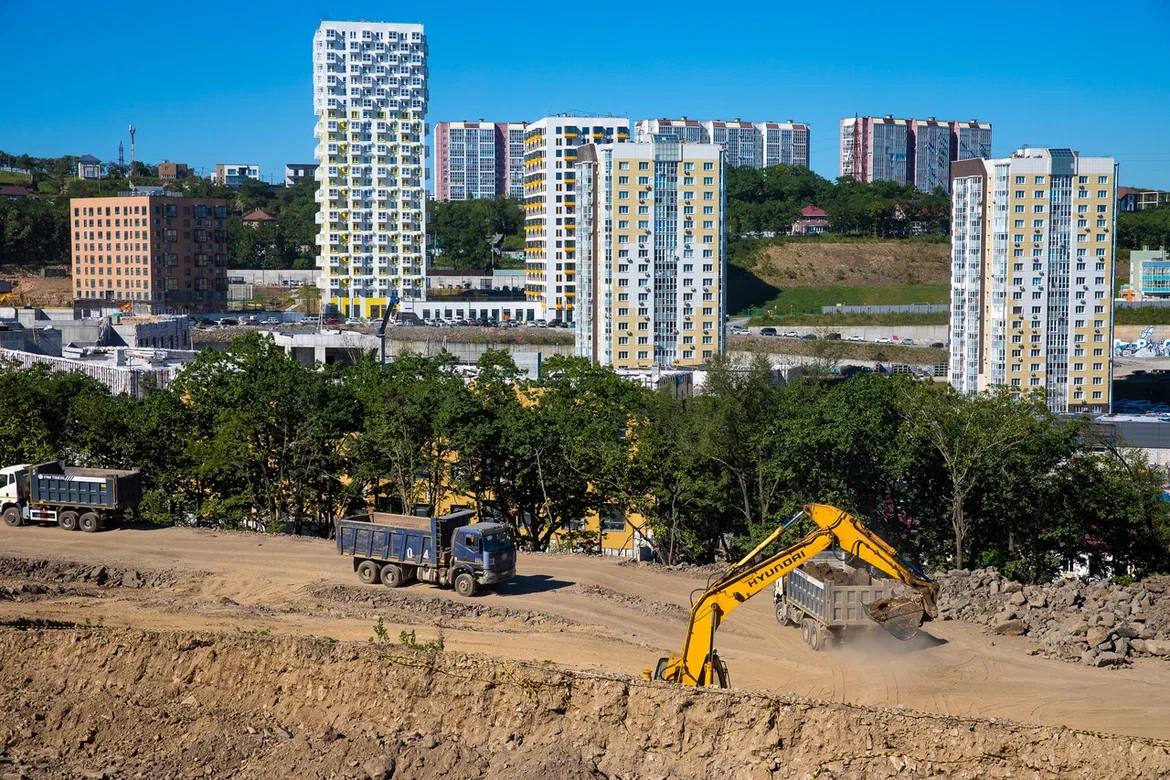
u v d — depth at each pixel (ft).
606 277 626.23
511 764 108.58
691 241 627.87
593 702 113.09
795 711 109.19
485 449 226.99
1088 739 103.76
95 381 274.77
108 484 202.69
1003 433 205.87
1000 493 215.72
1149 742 103.35
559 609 158.92
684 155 621.31
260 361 250.37
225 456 226.17
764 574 117.80
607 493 224.94
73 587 170.40
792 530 199.52
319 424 231.30
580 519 245.24
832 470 215.31
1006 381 583.58
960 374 607.78
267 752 110.73
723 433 213.05
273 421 235.20
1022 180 571.28
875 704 124.16
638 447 218.79
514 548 167.94
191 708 119.55
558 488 231.50
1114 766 102.12
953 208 605.31
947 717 107.86
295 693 119.55
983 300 590.96
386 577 169.58
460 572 164.86
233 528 228.22
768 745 108.06
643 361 631.56
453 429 223.10
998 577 162.61
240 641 123.65
